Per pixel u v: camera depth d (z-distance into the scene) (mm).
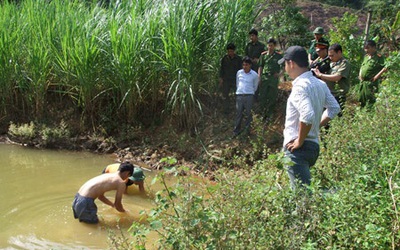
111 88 9789
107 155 9391
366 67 8297
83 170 8461
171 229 3326
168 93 9227
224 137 9102
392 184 3910
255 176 3920
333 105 4332
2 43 10141
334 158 4844
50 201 6891
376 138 4996
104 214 6410
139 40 9367
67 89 10344
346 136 5141
